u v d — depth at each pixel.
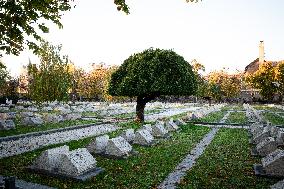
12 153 12.54
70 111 37.06
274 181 8.88
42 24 8.14
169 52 23.55
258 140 15.06
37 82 37.38
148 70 22.89
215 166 10.59
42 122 23.67
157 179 8.96
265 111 45.88
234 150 13.56
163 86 22.45
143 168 10.20
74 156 9.05
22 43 8.76
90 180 8.64
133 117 31.39
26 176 8.84
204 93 71.06
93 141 12.08
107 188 8.05
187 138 17.09
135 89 23.17
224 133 19.55
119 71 25.02
